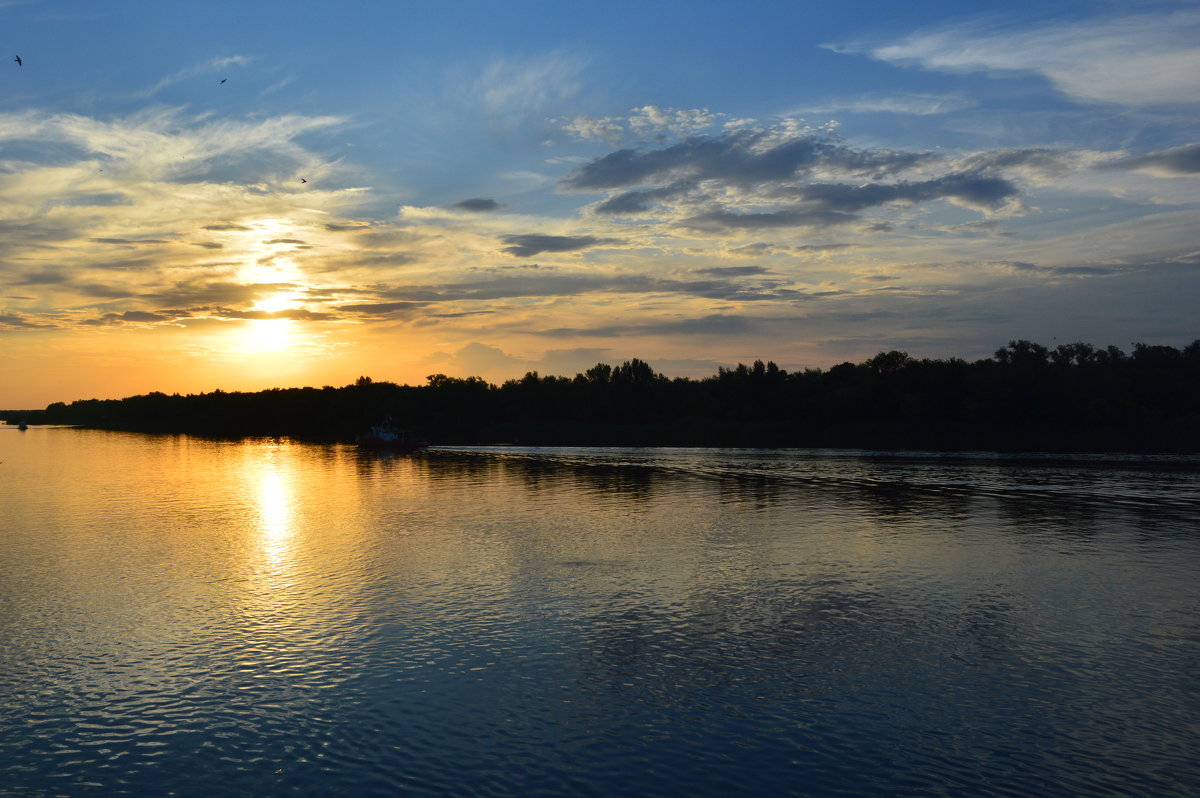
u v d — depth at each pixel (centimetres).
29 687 2955
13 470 11175
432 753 2453
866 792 2231
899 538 5588
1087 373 16825
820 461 11650
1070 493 7906
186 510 7031
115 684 2977
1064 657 3206
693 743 2509
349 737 2558
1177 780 2280
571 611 3831
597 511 6862
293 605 3931
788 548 5247
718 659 3200
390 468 11012
